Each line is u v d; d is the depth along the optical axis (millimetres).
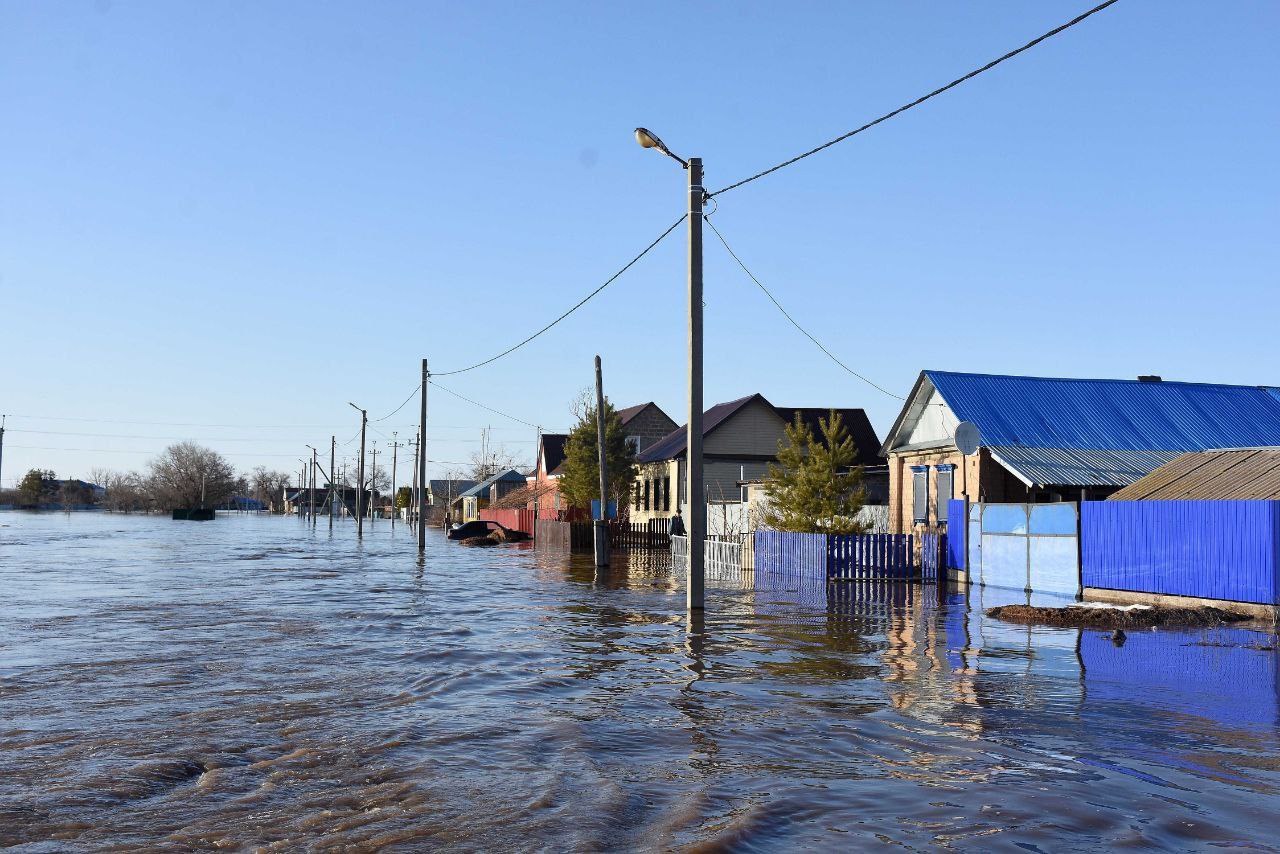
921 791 6914
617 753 8078
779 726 9023
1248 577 17266
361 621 17844
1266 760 7738
